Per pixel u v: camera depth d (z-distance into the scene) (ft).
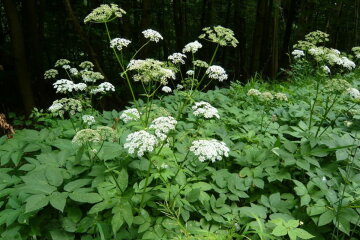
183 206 8.82
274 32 38.14
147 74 9.36
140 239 7.73
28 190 7.74
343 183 9.64
